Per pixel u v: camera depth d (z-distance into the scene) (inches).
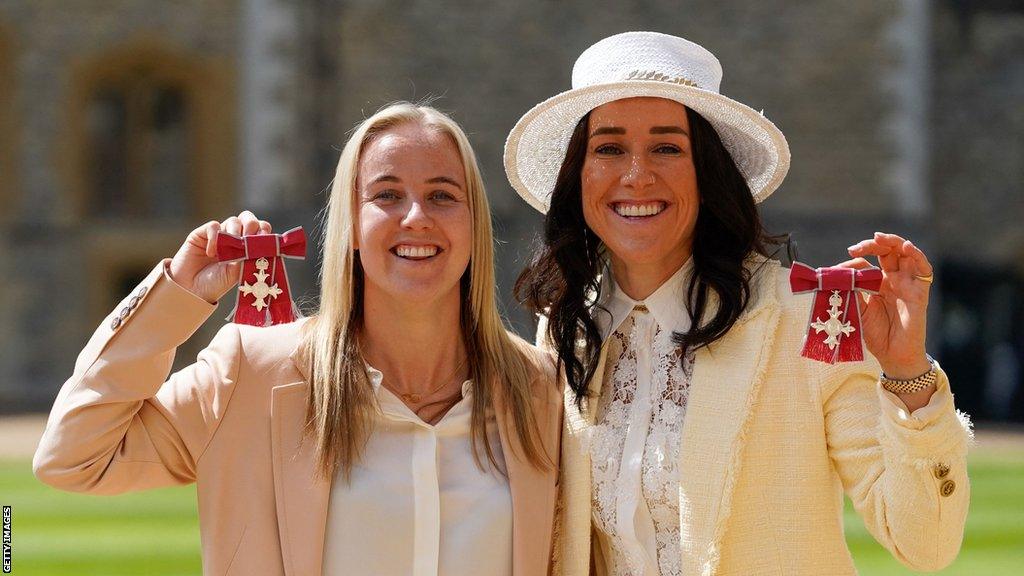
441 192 144.7
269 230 139.6
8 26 917.2
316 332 144.8
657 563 143.2
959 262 1073.5
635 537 143.2
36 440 674.2
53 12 920.9
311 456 139.3
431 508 140.1
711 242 150.9
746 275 146.2
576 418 150.5
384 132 145.1
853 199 897.5
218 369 141.9
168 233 922.7
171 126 926.4
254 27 868.6
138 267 926.4
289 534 137.4
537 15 890.7
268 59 863.1
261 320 136.1
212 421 139.7
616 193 149.4
